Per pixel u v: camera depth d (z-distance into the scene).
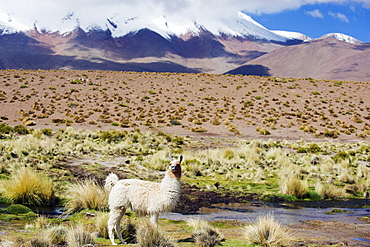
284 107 57.25
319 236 9.02
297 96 63.34
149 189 7.80
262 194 14.97
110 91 60.78
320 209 12.96
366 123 50.59
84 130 38.41
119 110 51.66
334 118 52.78
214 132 42.12
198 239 7.86
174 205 7.73
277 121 49.44
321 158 25.17
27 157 19.06
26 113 46.47
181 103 57.09
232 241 8.19
